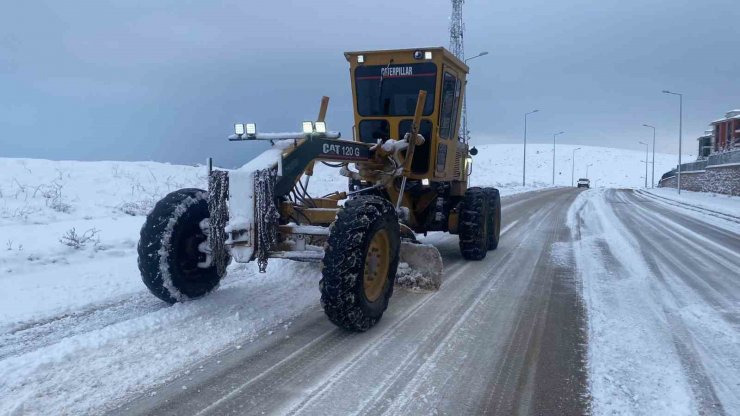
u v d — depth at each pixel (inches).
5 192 494.0
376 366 154.6
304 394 135.0
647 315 215.5
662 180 2859.3
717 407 135.4
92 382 136.6
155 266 195.6
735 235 541.6
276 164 185.0
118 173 665.6
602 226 580.1
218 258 186.7
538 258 350.9
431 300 229.8
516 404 134.1
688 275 304.0
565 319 207.8
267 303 211.0
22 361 145.9
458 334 185.8
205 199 209.9
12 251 279.9
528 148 5575.8
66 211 441.1
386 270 193.9
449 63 307.3
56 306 201.5
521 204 958.4
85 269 264.8
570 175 4530.0
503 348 173.3
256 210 178.1
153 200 537.3
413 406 131.0
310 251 190.4
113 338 165.3
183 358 154.3
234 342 169.0
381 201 189.8
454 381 146.5
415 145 282.0
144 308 203.2
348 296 171.0
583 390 143.0
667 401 137.6
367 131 309.7
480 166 4261.8
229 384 139.2
